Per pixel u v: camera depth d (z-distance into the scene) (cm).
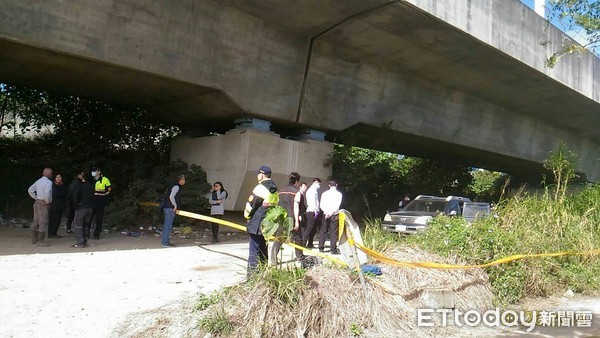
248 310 496
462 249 744
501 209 1021
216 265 855
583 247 972
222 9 1262
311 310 516
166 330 488
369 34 1433
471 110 2098
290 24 1377
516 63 1619
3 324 503
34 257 862
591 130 2661
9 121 1703
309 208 1032
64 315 536
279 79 1452
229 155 1489
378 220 1053
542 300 786
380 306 569
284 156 1533
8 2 965
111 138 1688
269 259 584
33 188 1009
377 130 1831
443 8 1303
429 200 1418
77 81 1330
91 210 1038
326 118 1616
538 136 2517
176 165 1590
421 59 1630
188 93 1395
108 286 665
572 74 1891
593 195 1276
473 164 2895
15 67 1206
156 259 898
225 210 1493
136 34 1139
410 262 645
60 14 1030
